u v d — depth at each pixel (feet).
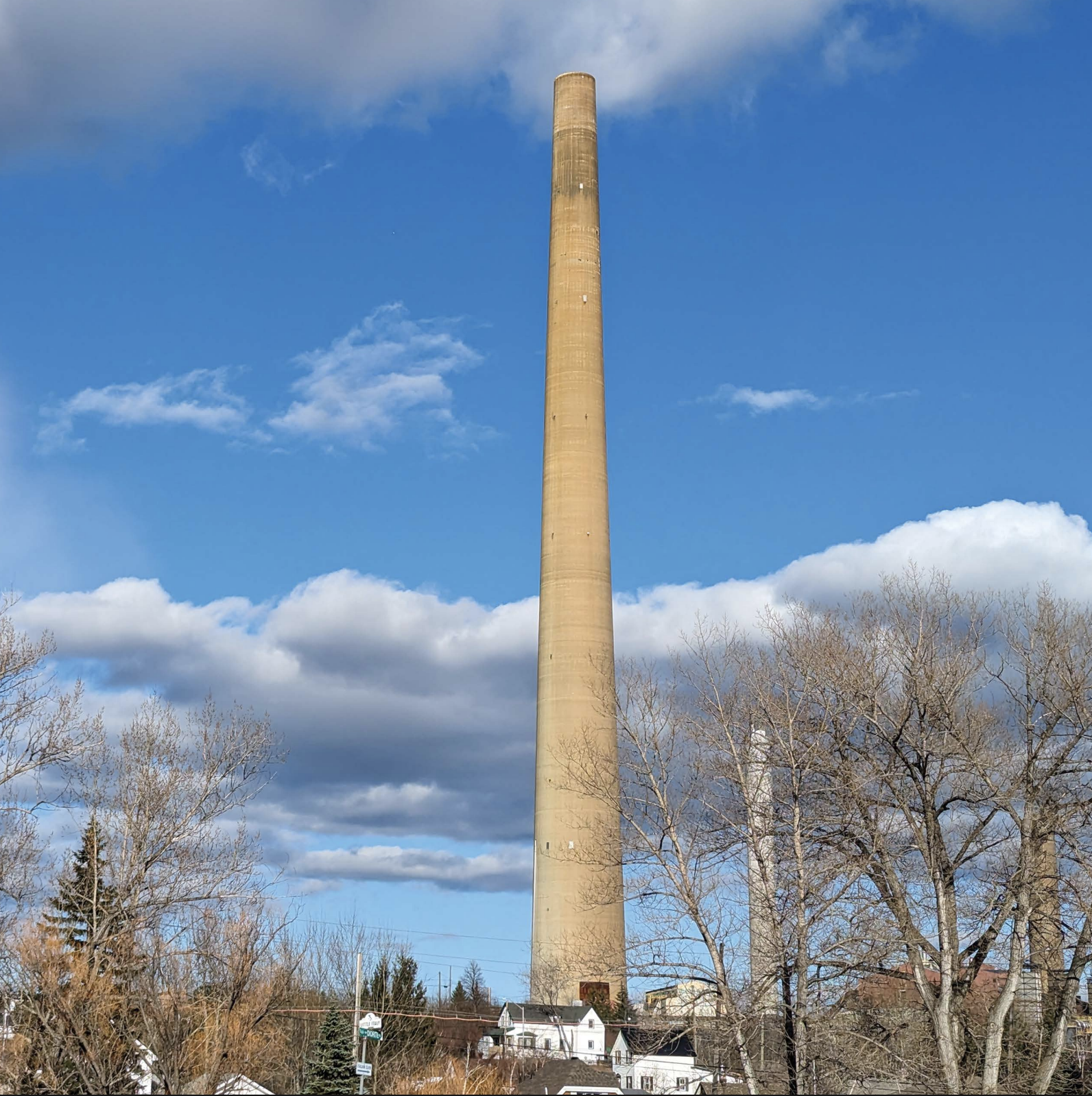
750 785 134.00
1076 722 135.95
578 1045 246.27
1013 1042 147.13
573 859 303.27
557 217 351.67
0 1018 140.97
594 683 299.79
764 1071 129.18
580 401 336.90
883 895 135.95
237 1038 137.49
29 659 155.53
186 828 151.94
